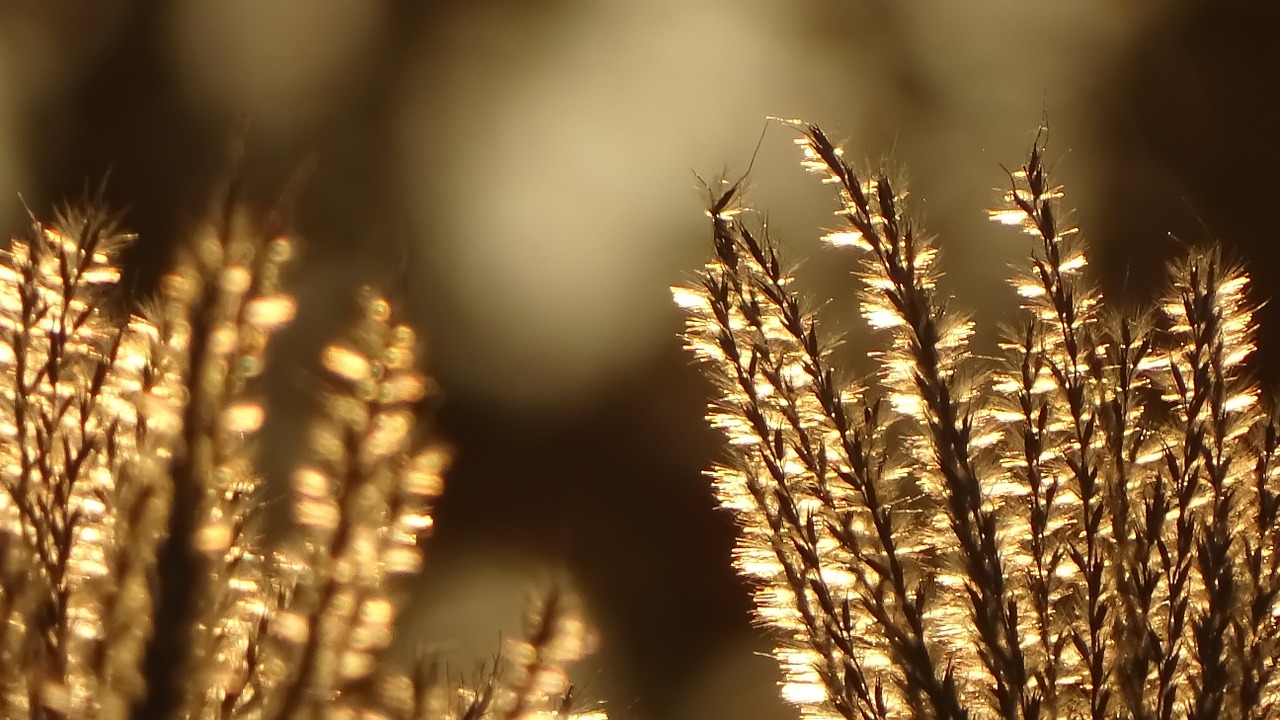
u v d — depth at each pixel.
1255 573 0.70
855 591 0.71
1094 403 0.71
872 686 0.70
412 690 0.70
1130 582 0.70
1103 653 0.70
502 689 0.71
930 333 0.71
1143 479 0.71
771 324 0.71
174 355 0.70
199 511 0.70
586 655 0.71
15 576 0.70
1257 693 0.69
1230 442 0.71
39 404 0.71
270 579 0.71
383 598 0.71
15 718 0.69
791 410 0.71
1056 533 0.71
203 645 0.70
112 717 0.69
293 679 0.70
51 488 0.70
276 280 0.71
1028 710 0.69
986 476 0.71
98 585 0.70
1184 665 0.70
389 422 0.71
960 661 0.70
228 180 0.71
